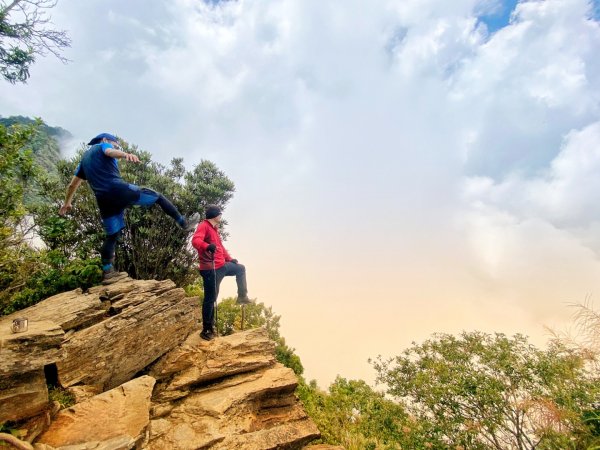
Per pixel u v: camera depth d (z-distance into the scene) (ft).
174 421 12.64
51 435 9.37
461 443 15.38
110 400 11.09
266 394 15.39
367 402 20.70
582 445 11.21
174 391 14.28
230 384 15.35
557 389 13.51
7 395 9.14
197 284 35.91
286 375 16.53
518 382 15.72
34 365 9.58
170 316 16.58
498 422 15.02
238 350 17.03
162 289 17.29
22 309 14.51
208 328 17.34
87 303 14.14
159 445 10.97
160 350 15.61
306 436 13.70
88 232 24.39
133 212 26.05
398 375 20.01
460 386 16.39
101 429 9.94
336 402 23.62
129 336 14.26
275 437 12.94
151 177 28.27
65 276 16.62
